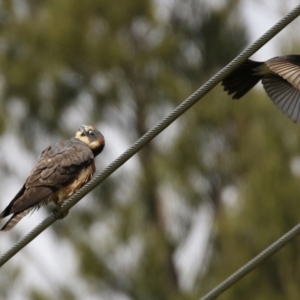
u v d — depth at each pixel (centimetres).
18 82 1988
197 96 850
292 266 1614
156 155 1959
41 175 995
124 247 1838
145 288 1823
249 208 1620
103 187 1923
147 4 1997
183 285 1842
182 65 2045
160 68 2005
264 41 826
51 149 1030
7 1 2050
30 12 2088
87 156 1032
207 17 2044
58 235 1895
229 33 2053
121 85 2005
